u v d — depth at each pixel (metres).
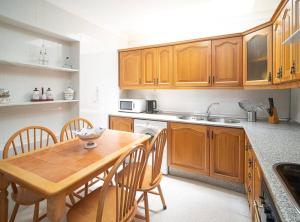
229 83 2.57
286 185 0.85
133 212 1.29
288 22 1.50
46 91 2.33
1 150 1.94
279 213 0.69
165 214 1.94
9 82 2.02
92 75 2.91
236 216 1.90
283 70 1.67
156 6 2.47
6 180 1.29
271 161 1.12
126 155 1.16
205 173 2.52
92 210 1.29
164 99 3.45
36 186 1.07
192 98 3.21
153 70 3.14
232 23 2.82
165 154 2.81
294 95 2.42
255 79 2.31
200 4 2.41
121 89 3.55
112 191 1.50
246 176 2.14
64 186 1.07
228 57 2.56
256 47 2.28
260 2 2.37
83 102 2.77
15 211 1.55
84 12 2.61
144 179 1.76
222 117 2.95
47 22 2.23
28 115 2.23
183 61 2.88
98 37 3.00
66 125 2.27
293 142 1.52
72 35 2.55
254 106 2.70
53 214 1.05
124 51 3.39
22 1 1.98
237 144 2.29
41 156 1.51
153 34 3.48
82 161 1.41
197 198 2.23
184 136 2.65
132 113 3.28
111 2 2.34
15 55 2.05
